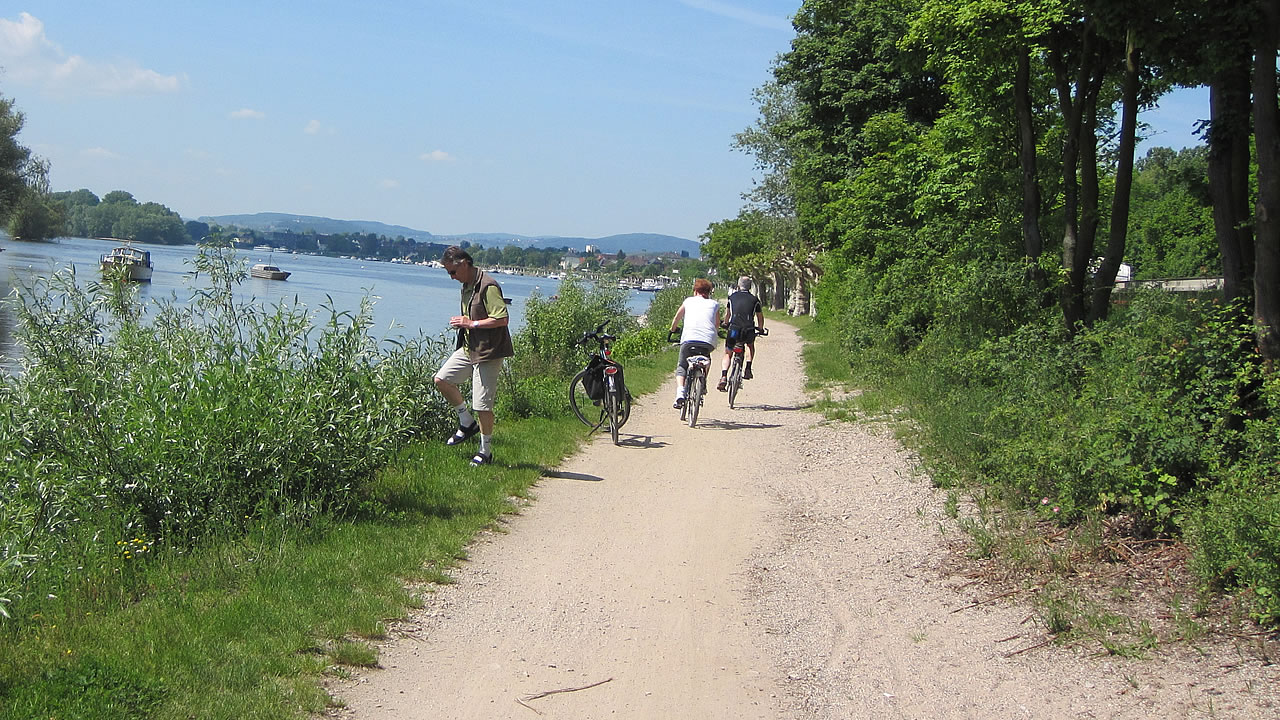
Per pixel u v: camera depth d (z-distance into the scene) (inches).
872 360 666.8
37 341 270.2
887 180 826.8
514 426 441.7
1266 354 256.7
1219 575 199.6
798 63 1138.0
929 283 636.7
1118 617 201.0
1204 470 237.9
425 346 410.9
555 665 195.0
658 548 277.0
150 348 283.7
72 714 153.6
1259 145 263.9
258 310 301.6
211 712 160.2
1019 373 352.5
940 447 358.9
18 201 2282.2
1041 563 236.8
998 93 576.4
